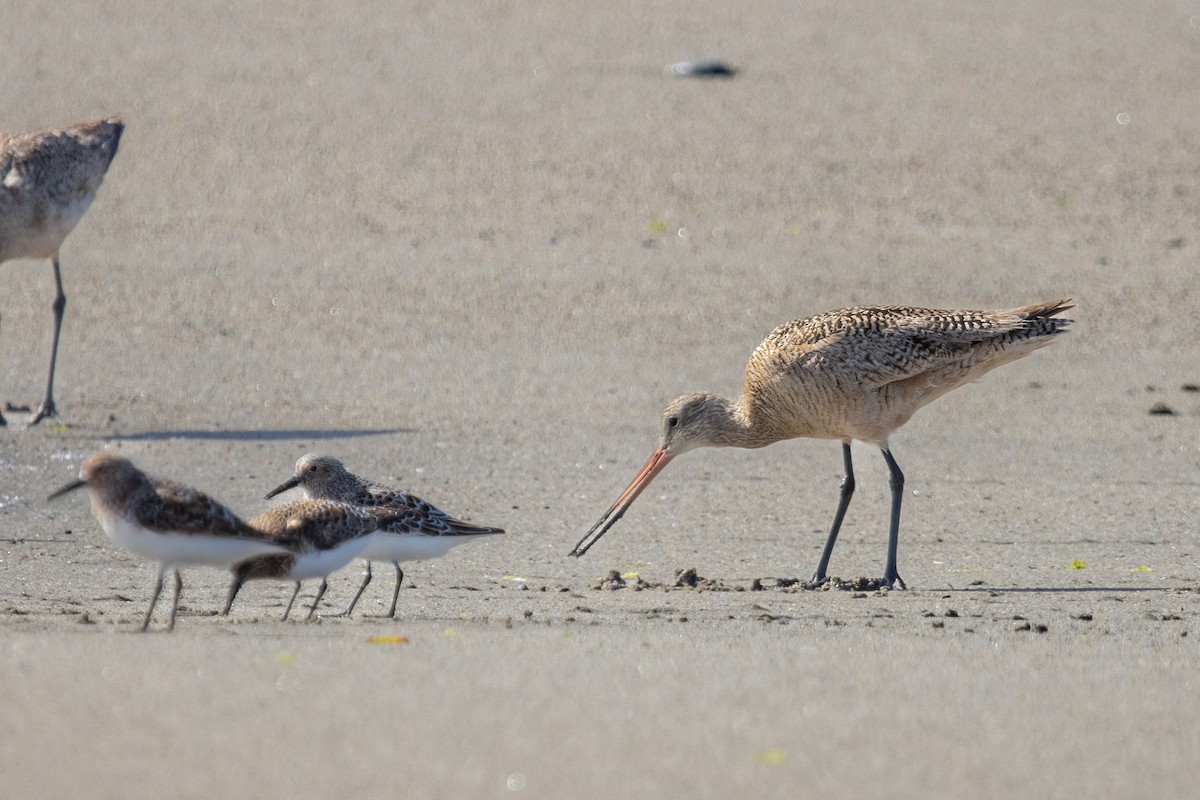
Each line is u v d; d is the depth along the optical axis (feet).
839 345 42.78
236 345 68.33
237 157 95.45
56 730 24.22
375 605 36.88
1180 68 116.57
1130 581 40.91
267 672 27.61
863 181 93.20
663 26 126.52
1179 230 86.28
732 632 33.55
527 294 75.61
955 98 109.09
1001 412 60.90
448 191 90.94
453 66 115.03
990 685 28.60
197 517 31.09
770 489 51.24
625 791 22.56
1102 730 26.02
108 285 75.61
